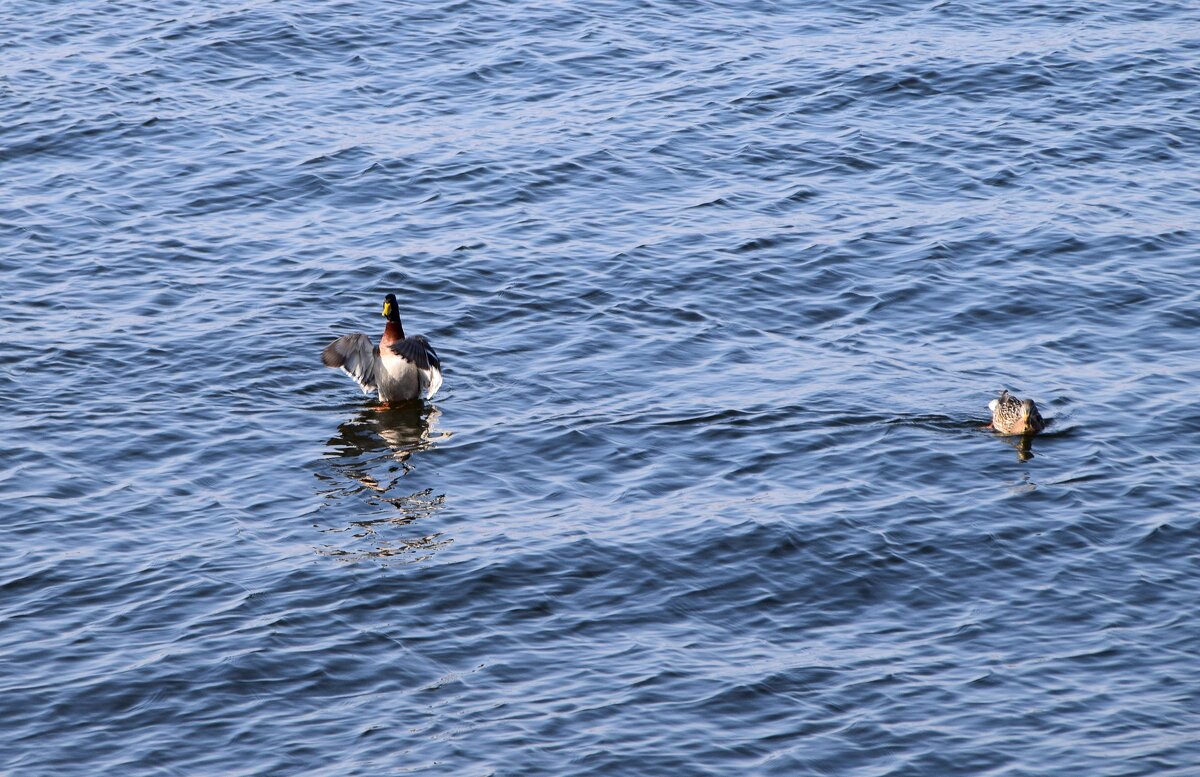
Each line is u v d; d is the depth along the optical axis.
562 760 17.58
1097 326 29.62
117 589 21.06
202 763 17.56
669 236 33.72
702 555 21.98
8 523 22.70
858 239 33.44
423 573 21.50
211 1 48.31
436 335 29.64
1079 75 42.06
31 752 17.66
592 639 20.09
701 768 17.47
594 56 44.25
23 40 45.03
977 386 27.41
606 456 25.09
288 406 27.03
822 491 23.80
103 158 37.59
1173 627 20.16
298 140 38.75
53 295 30.91
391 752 17.72
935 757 17.66
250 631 20.08
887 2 48.34
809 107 40.50
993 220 34.25
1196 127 38.88
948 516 23.00
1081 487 23.72
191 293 31.23
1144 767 17.39
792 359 28.59
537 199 35.62
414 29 46.16
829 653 19.78
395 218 34.75
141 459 24.94
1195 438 25.27
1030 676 19.19
